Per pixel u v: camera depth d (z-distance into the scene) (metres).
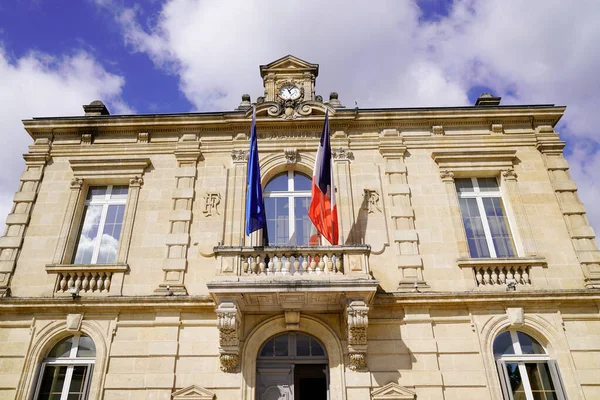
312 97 14.11
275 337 10.91
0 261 11.56
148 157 13.20
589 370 10.12
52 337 10.67
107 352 10.43
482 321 10.65
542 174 12.73
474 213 12.55
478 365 10.21
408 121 13.49
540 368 10.43
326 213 11.61
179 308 10.81
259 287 9.84
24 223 12.15
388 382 10.00
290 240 12.28
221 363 10.16
